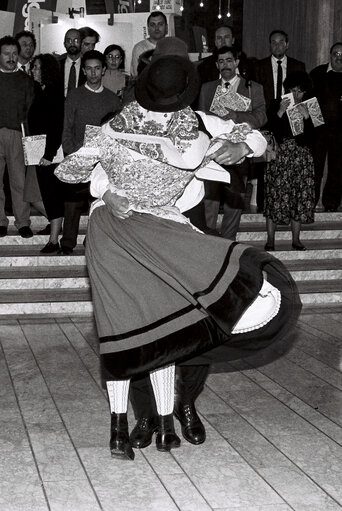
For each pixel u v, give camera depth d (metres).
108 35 10.51
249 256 4.03
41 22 10.44
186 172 4.12
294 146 8.75
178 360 4.03
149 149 4.08
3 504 3.86
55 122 8.30
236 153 4.21
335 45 10.16
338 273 8.82
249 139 4.27
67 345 6.70
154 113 4.07
